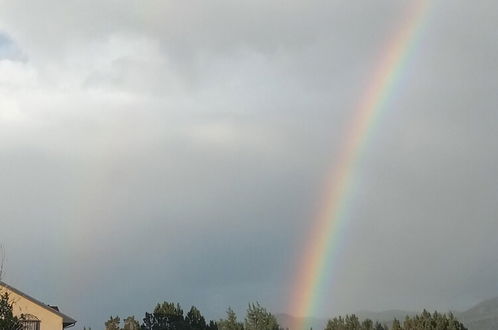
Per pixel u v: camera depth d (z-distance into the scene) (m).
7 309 24.12
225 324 73.56
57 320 44.34
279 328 74.56
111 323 73.62
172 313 73.88
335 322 66.00
